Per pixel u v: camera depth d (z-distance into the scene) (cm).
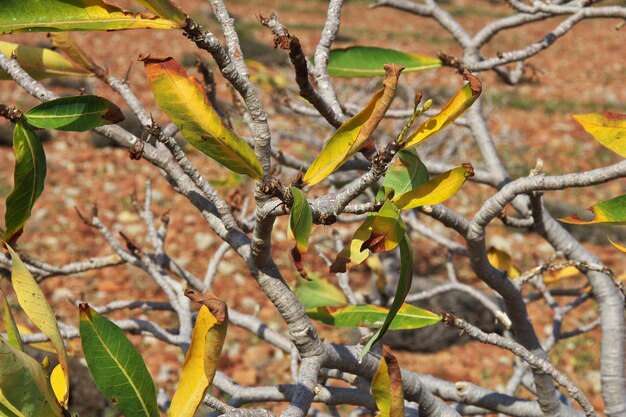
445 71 2211
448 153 988
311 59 281
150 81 143
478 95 148
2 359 133
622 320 312
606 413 313
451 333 1005
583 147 1825
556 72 2567
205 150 148
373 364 212
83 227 1338
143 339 1007
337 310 242
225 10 164
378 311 241
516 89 2275
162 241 328
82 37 2552
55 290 1122
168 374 934
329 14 237
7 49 238
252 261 185
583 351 1020
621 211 173
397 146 151
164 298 1123
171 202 1449
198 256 1263
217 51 149
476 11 3559
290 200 149
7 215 174
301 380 186
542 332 1055
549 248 1328
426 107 149
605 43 3036
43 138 1697
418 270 1165
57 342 153
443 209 241
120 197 1462
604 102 2238
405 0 349
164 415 422
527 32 3189
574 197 1528
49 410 141
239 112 318
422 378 284
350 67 283
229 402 267
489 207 238
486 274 257
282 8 3341
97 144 1675
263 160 158
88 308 154
